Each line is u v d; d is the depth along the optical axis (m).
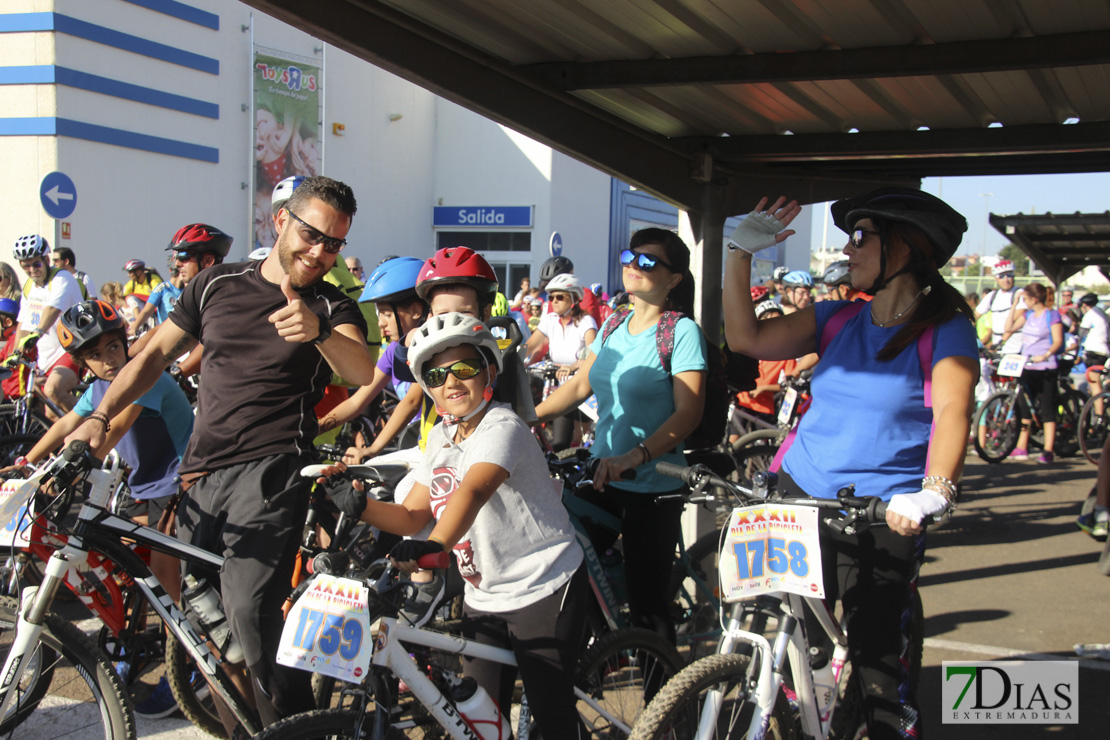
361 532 2.91
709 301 4.43
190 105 15.60
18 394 6.72
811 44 3.29
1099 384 10.05
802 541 2.18
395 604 2.02
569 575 2.27
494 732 2.26
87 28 13.71
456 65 3.27
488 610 2.27
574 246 22.20
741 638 2.31
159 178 15.20
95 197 14.12
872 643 2.40
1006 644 4.12
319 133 18.44
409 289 3.27
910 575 2.40
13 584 2.87
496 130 21.58
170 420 3.30
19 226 13.61
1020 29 3.03
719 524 4.74
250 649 2.30
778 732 2.33
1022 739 3.20
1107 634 4.24
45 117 13.40
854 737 2.70
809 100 3.76
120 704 2.50
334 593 1.95
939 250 2.36
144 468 3.32
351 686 2.11
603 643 2.63
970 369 2.29
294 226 2.34
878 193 2.42
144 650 3.09
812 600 2.47
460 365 2.12
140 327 7.33
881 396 2.39
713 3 2.90
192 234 4.52
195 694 3.00
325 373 2.55
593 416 5.71
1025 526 6.34
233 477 2.42
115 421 2.66
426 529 2.48
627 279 3.17
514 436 2.14
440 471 2.21
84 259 14.02
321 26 2.81
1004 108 3.84
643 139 4.03
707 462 3.38
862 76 3.27
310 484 2.43
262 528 2.35
